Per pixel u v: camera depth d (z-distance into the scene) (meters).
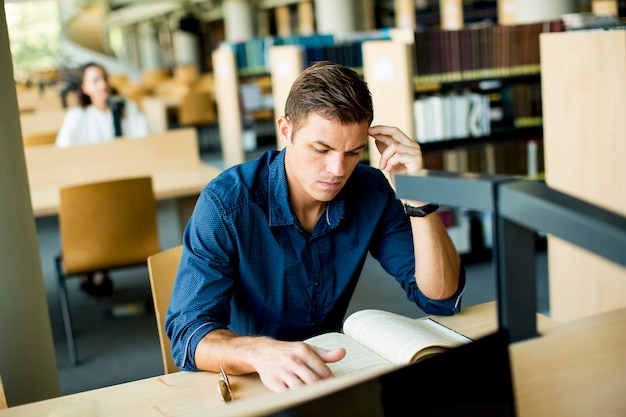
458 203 0.82
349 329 1.59
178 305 1.66
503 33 4.93
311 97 1.51
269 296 1.77
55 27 30.55
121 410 1.43
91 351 3.85
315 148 1.54
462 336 1.61
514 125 5.16
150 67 28.17
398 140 1.77
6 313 2.36
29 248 2.46
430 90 5.22
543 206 0.71
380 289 4.52
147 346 3.87
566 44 3.15
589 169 3.13
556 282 3.47
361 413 0.75
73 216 3.77
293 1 16.48
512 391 0.81
